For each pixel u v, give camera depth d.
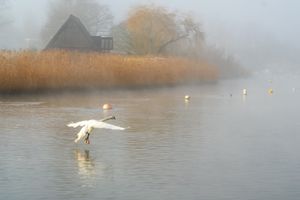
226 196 16.67
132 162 20.81
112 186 17.55
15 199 16.19
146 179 18.45
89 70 55.22
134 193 16.86
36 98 45.47
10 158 21.25
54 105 40.34
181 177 18.70
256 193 17.00
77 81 53.62
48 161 20.80
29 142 24.52
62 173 19.08
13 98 44.97
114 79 58.84
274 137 26.97
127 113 36.44
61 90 52.00
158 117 34.44
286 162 21.16
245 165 20.56
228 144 24.78
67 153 22.28
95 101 44.72
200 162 20.98
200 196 16.64
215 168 20.08
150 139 25.72
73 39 85.12
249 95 57.72
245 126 30.80
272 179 18.61
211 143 25.00
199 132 28.20
